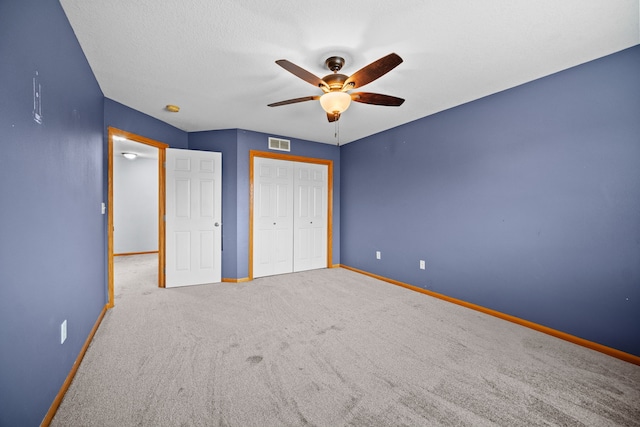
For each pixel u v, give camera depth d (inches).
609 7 62.0
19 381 42.9
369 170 170.9
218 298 126.0
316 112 129.1
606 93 81.0
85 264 80.0
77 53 73.0
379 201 163.5
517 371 70.2
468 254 117.3
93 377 65.9
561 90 90.0
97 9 62.2
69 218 66.2
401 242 149.1
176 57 82.7
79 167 74.8
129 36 72.5
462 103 118.1
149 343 83.0
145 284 149.1
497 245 107.2
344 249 194.4
